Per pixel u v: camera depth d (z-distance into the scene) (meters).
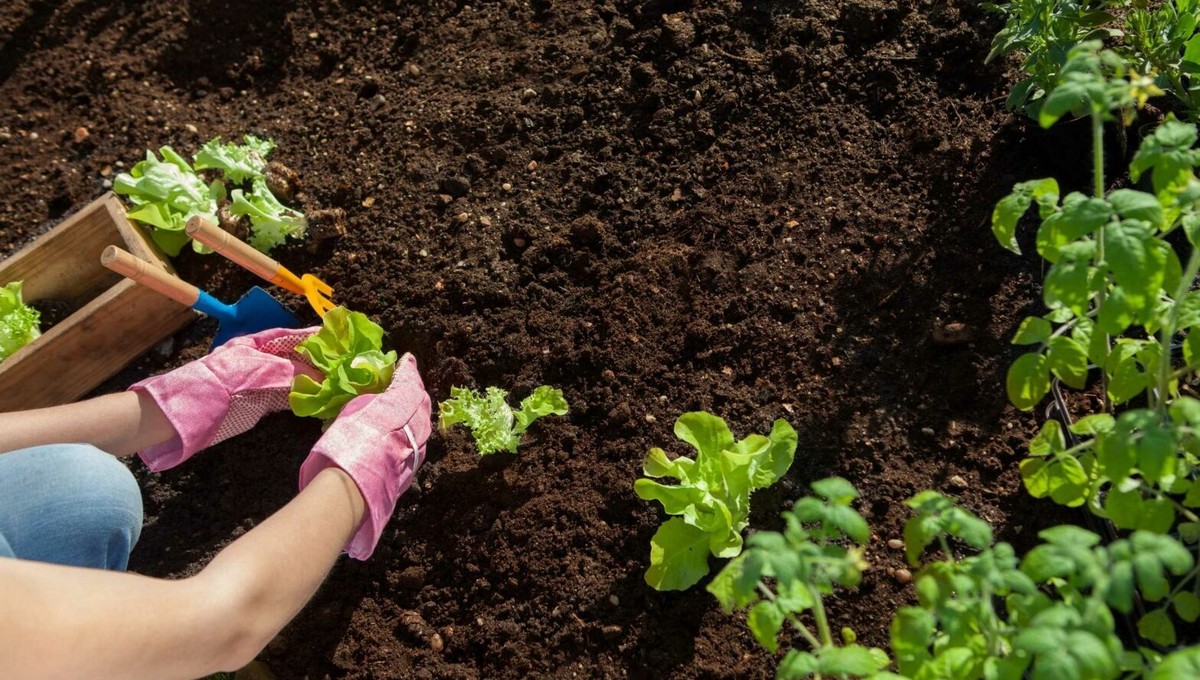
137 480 1.52
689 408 1.44
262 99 1.79
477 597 1.39
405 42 1.76
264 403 1.46
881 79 1.56
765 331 1.46
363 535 1.30
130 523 1.24
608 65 1.65
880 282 1.45
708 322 1.48
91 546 1.20
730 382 1.44
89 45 1.87
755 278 1.48
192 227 1.40
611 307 1.51
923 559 1.32
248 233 1.63
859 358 1.42
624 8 1.69
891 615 1.29
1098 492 1.23
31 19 1.90
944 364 1.40
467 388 1.51
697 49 1.62
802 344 1.44
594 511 1.41
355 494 1.26
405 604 1.41
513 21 1.73
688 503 1.32
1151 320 1.10
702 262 1.51
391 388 1.38
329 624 1.40
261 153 1.68
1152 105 1.42
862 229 1.48
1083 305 1.07
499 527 1.42
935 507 1.02
